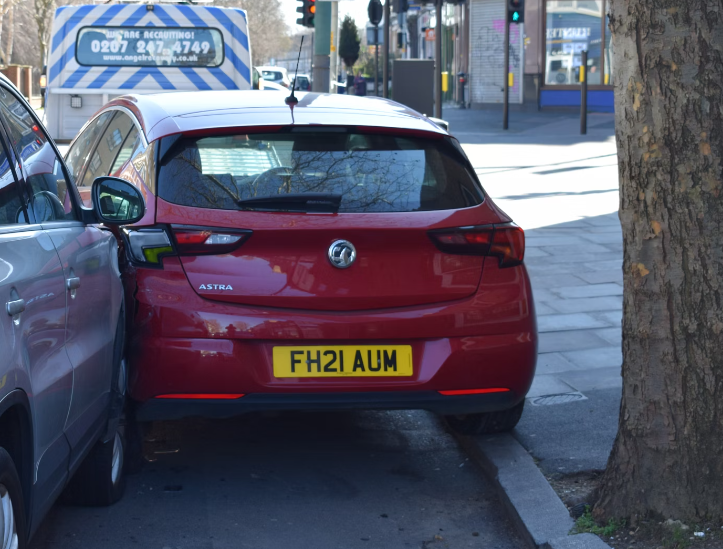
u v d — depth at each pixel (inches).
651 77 141.3
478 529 166.1
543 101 1359.5
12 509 108.7
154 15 503.2
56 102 503.5
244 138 175.5
